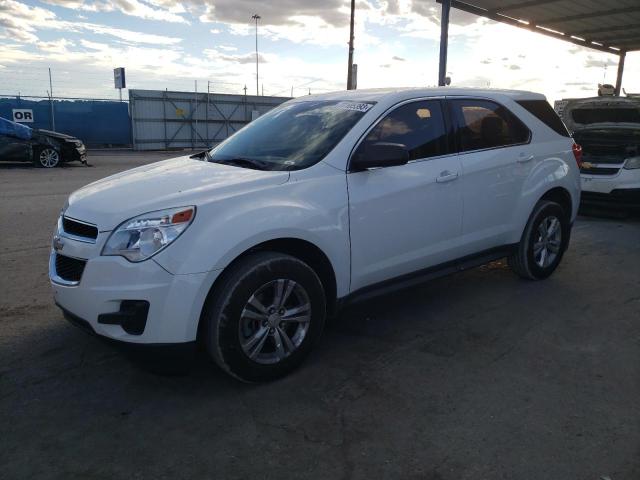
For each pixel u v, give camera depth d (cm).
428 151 424
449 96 452
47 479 254
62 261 335
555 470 261
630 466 263
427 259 428
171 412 311
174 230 301
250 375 330
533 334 420
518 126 504
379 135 395
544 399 325
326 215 353
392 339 411
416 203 407
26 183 1256
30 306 467
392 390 336
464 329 430
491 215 474
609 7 1541
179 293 298
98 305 304
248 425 298
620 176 848
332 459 270
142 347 302
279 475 258
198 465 265
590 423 299
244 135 455
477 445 280
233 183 338
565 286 535
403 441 284
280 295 335
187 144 3019
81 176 1425
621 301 493
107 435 289
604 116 982
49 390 333
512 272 579
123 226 304
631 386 340
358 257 378
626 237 758
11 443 281
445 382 346
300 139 400
